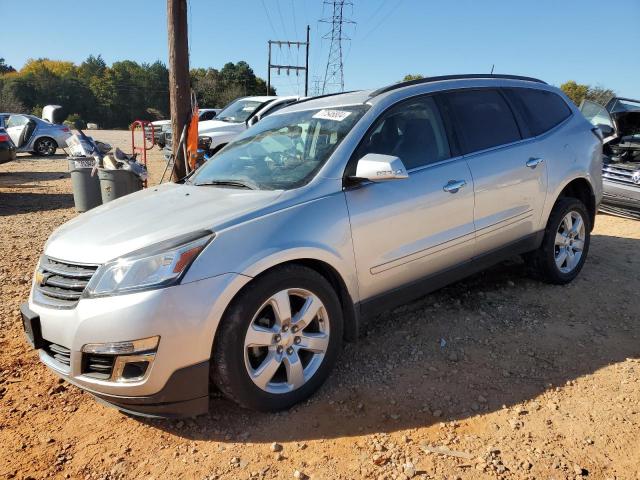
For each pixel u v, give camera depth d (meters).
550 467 2.49
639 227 7.06
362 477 2.47
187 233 2.72
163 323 2.53
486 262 4.05
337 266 3.09
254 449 2.69
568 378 3.26
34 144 19.30
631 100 8.35
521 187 4.17
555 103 4.85
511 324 3.99
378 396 3.11
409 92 3.79
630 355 3.51
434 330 3.91
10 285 5.13
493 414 2.92
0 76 82.88
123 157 7.55
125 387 2.58
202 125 12.11
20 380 3.42
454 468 2.51
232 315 2.69
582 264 4.86
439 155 3.75
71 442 2.80
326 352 3.10
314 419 2.91
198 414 2.75
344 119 3.56
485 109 4.18
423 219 3.52
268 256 2.77
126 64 90.19
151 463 2.62
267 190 3.20
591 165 4.81
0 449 2.74
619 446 2.62
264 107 12.13
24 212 9.05
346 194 3.20
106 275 2.64
